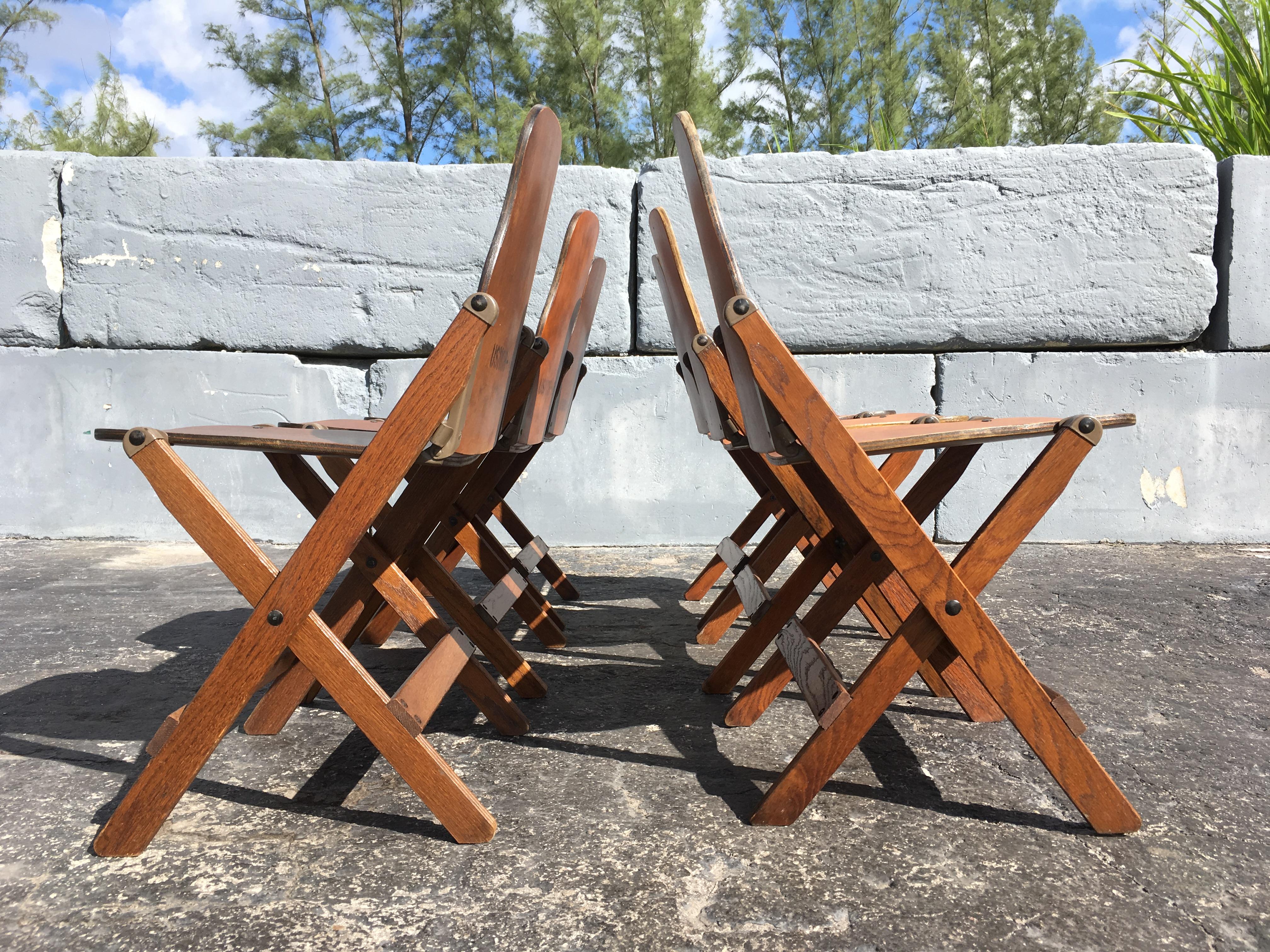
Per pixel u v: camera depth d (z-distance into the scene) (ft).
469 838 3.91
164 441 3.86
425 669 4.05
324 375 11.59
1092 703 5.78
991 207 11.21
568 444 11.64
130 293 11.39
